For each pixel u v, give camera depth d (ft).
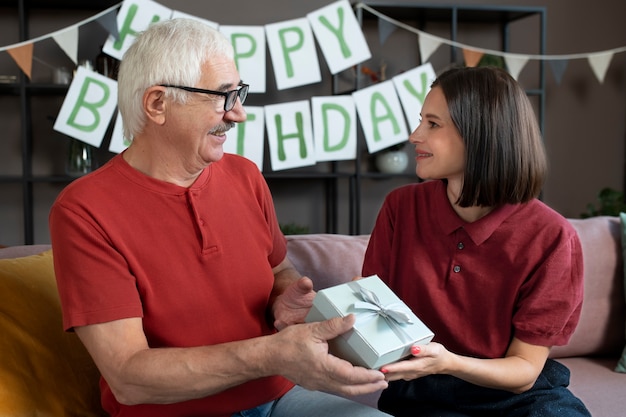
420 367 3.30
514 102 3.73
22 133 10.23
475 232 3.88
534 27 12.37
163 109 3.51
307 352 3.09
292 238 5.53
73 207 3.38
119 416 3.61
